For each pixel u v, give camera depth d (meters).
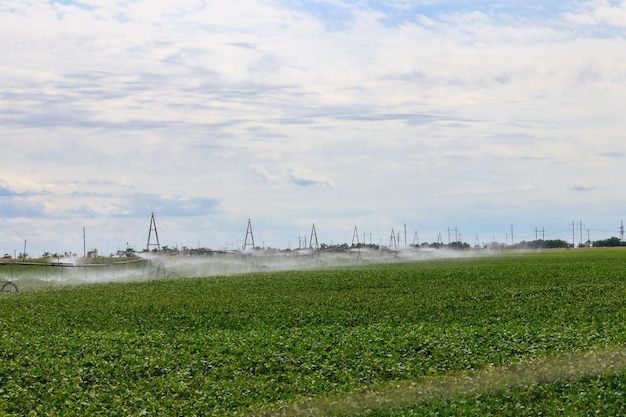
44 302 56.84
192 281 77.50
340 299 54.72
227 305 52.28
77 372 29.64
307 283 70.44
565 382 26.67
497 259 125.62
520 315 44.25
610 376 26.94
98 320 45.75
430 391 26.33
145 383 28.31
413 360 30.80
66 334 39.84
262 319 44.78
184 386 27.67
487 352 31.62
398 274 79.38
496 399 25.03
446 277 74.06
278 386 27.67
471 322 41.81
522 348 32.28
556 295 55.03
